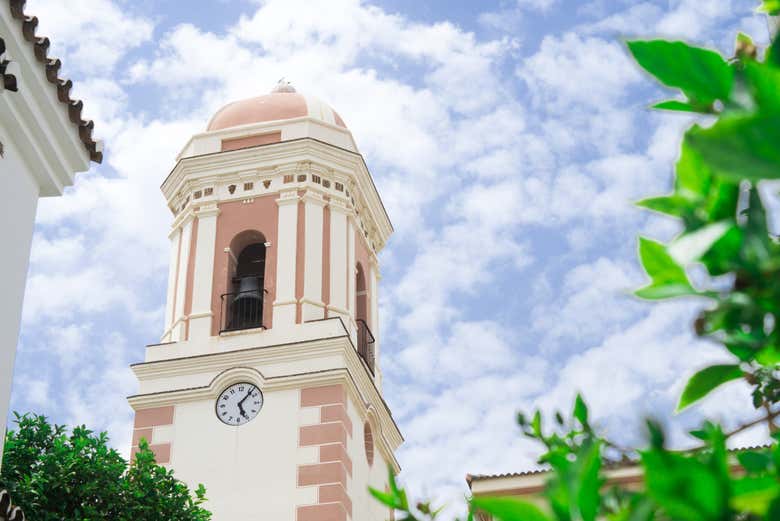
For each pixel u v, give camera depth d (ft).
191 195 102.94
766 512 5.33
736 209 5.98
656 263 6.31
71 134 46.60
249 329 93.91
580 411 9.50
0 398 41.09
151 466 67.15
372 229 109.40
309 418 89.04
